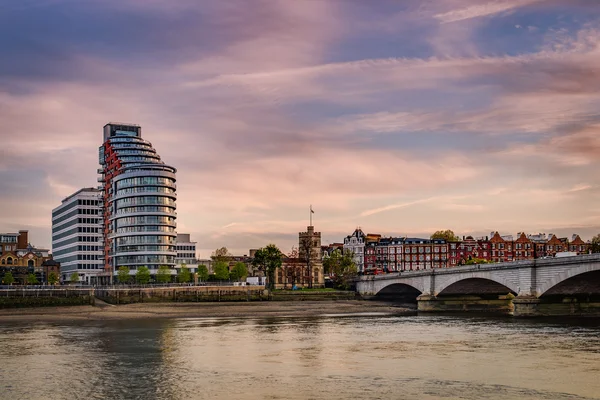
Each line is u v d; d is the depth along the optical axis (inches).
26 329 4510.3
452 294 6569.9
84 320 5359.3
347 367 2719.0
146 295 7322.8
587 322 4493.1
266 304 7219.5
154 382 2438.5
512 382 2368.4
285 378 2491.4
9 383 2436.0
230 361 2910.9
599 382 2354.8
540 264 4963.1
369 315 5866.1
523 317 4945.9
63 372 2657.5
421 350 3196.4
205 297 7637.8
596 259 4397.1
